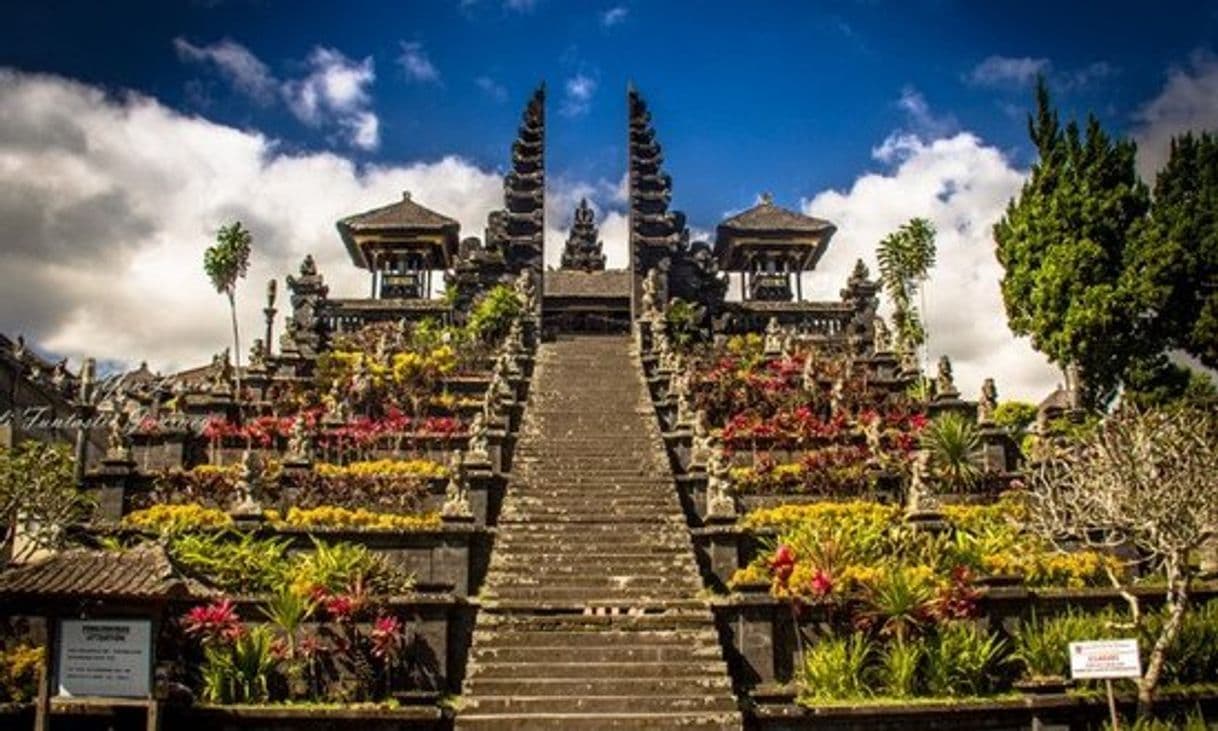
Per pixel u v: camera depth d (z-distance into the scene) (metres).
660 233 47.38
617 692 16.42
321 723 15.30
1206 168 32.81
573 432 28.16
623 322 47.81
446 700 16.59
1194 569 19.91
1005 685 17.33
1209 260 31.52
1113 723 14.99
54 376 33.91
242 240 37.53
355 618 17.05
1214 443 18.14
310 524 20.58
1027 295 34.69
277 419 27.48
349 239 50.19
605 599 19.12
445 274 48.72
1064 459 21.97
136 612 13.40
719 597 19.28
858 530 19.88
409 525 20.55
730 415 29.77
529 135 49.31
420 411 30.25
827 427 27.50
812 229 50.59
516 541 21.23
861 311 44.00
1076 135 34.84
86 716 14.47
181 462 25.88
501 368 32.03
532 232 47.59
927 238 43.91
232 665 15.98
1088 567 19.30
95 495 22.27
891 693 16.77
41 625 16.27
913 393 31.72
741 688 17.44
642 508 22.94
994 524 21.77
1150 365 32.19
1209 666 17.39
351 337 39.22
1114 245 33.41
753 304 44.97
